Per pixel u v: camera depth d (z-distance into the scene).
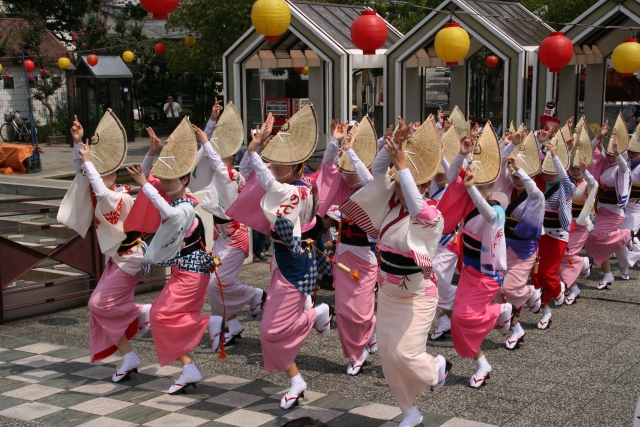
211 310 7.01
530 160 6.61
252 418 4.82
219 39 18.83
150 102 24.86
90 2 23.20
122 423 4.73
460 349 5.43
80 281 7.75
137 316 5.64
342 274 5.68
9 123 20.92
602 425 4.70
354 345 5.70
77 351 6.33
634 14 12.72
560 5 17.89
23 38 21.14
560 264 7.63
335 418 4.82
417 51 14.51
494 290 5.38
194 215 5.36
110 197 5.44
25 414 4.88
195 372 5.34
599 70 15.29
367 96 19.91
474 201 5.21
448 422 4.71
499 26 13.73
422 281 4.51
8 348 6.41
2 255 7.09
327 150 5.89
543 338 6.61
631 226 8.72
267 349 5.07
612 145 8.19
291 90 20.75
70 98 20.08
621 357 6.06
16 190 12.20
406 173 4.26
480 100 19.45
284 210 4.99
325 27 14.69
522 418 4.81
